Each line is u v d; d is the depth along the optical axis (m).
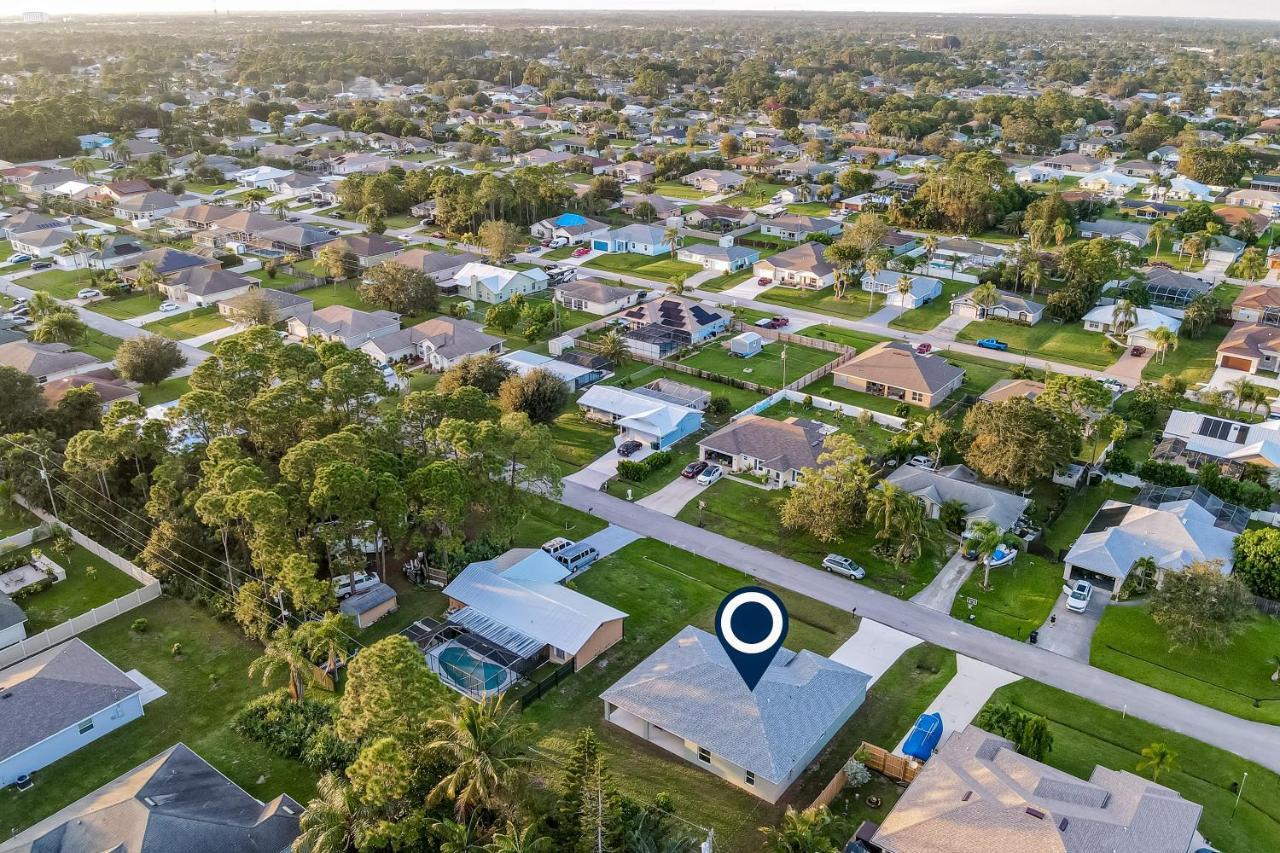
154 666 66.88
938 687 65.12
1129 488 94.56
